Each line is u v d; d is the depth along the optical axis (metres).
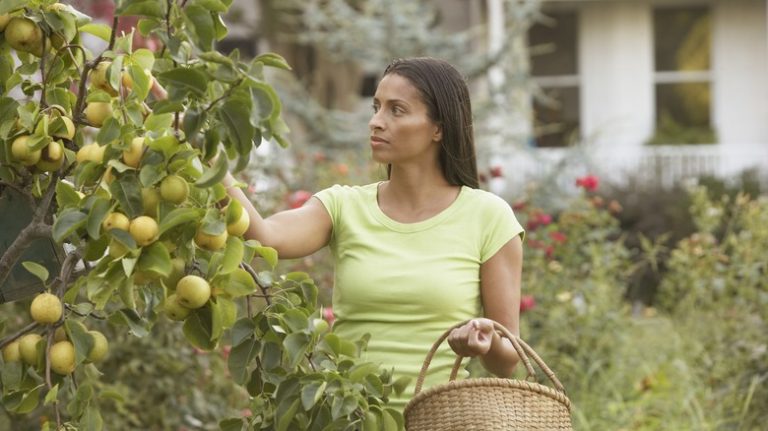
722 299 7.47
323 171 8.22
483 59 13.66
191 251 2.80
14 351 2.88
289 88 13.62
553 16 18.45
